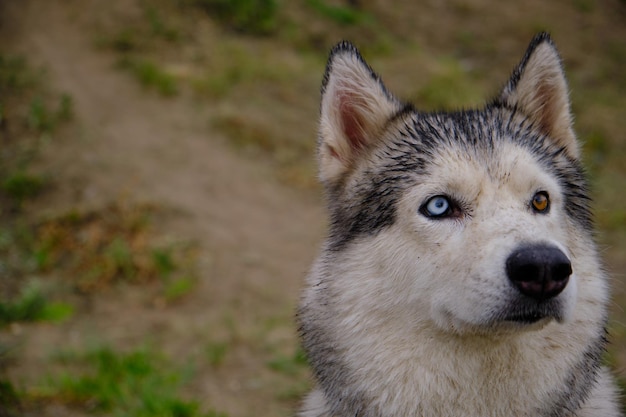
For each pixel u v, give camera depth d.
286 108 11.98
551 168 3.46
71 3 13.14
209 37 13.34
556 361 3.27
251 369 6.51
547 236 3.08
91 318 7.37
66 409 5.70
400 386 3.31
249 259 8.47
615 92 14.46
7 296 7.66
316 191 10.17
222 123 11.22
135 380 6.05
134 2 13.45
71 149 9.97
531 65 3.79
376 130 3.85
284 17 14.41
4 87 10.89
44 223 8.69
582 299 3.31
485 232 3.15
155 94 11.59
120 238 8.46
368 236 3.47
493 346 3.25
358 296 3.39
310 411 3.73
